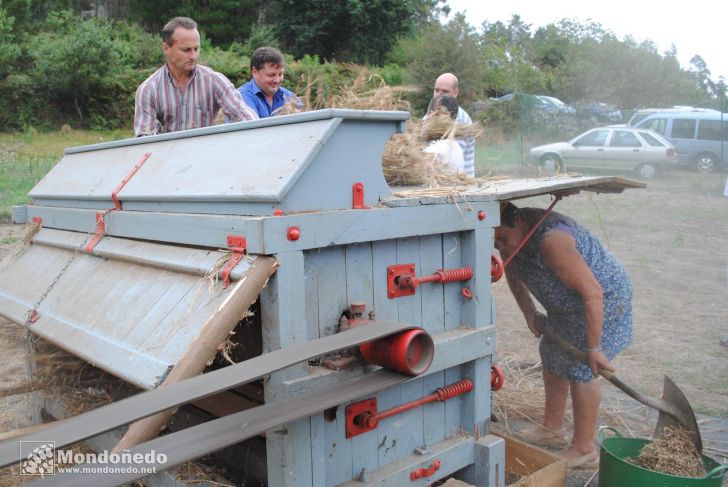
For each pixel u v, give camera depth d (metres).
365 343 2.06
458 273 2.56
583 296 3.07
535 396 4.21
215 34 33.97
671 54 32.28
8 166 15.14
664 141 17.48
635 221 11.89
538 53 44.06
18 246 3.40
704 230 11.09
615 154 17.55
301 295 2.03
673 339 5.57
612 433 3.79
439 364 2.46
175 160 2.60
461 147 3.77
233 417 1.86
